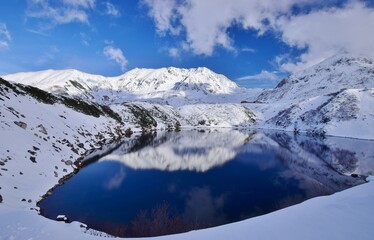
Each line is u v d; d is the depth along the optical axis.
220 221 22.48
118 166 42.44
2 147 27.55
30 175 27.09
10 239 10.52
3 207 17.16
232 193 30.19
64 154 40.16
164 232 20.09
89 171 38.25
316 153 57.97
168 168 42.47
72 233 11.61
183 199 28.00
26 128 37.22
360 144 72.81
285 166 44.81
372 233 8.01
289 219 10.35
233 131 118.19
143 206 25.61
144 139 78.75
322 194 29.75
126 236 19.38
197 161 48.44
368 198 11.92
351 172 40.72
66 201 25.42
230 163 47.03
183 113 157.38
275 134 103.88
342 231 8.44
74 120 63.28
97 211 23.94
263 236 9.09
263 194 29.89
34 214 14.24
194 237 10.16
